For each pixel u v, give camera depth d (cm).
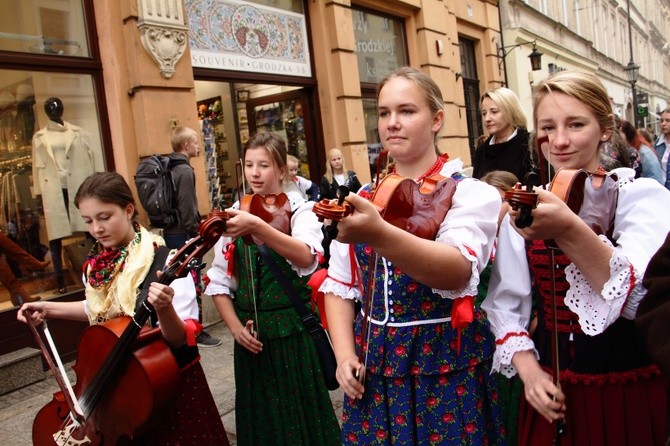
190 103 515
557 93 145
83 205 188
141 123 481
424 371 143
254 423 239
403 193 136
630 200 136
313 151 707
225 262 240
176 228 446
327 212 111
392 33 864
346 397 159
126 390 171
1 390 383
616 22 2744
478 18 1095
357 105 729
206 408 195
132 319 168
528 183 109
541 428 146
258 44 624
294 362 233
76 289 470
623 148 187
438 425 143
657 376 136
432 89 152
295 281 233
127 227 193
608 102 146
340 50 709
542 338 147
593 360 137
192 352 191
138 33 476
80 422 181
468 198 142
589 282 125
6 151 434
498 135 383
